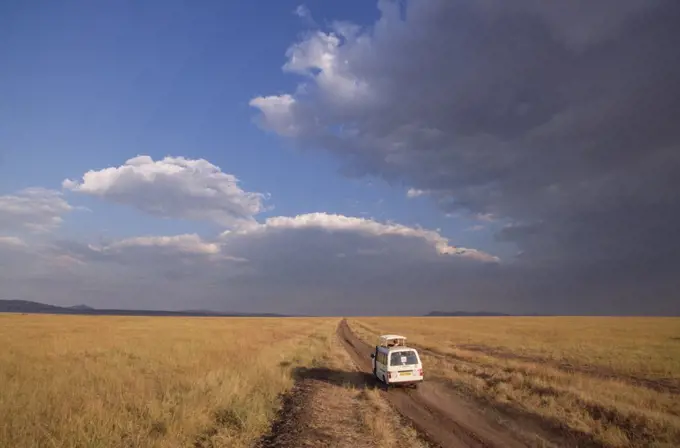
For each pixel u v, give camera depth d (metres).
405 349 18.59
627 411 12.14
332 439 10.72
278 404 14.79
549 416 12.30
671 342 38.22
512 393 15.59
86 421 9.82
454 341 42.81
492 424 12.20
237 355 24.78
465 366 23.70
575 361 25.70
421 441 10.63
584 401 13.69
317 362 26.52
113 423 10.00
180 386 14.98
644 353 29.05
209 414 11.85
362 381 20.36
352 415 13.47
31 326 56.34
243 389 14.82
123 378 15.85
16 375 15.99
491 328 68.56
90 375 16.22
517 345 36.69
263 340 40.50
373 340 47.34
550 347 34.31
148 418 10.72
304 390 17.64
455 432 11.41
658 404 13.65
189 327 62.50
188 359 22.53
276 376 18.91
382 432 11.09
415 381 17.94
